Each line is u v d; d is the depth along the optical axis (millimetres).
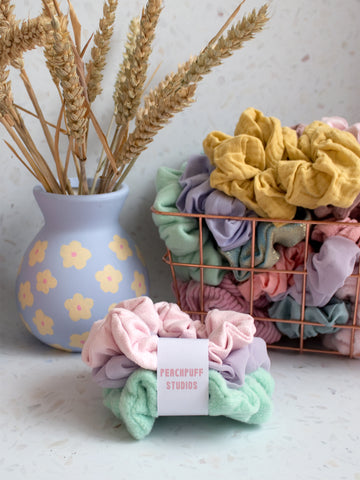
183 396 660
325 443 668
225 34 957
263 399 685
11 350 875
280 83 986
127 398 666
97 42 792
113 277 829
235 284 855
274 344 889
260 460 642
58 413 727
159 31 941
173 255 887
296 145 805
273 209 768
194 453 655
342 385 784
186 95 688
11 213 987
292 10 949
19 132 796
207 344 677
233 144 790
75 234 829
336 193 727
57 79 774
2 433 688
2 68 708
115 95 872
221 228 811
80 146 765
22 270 856
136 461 642
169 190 860
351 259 761
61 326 821
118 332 662
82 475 620
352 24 967
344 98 1009
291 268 810
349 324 825
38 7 905
